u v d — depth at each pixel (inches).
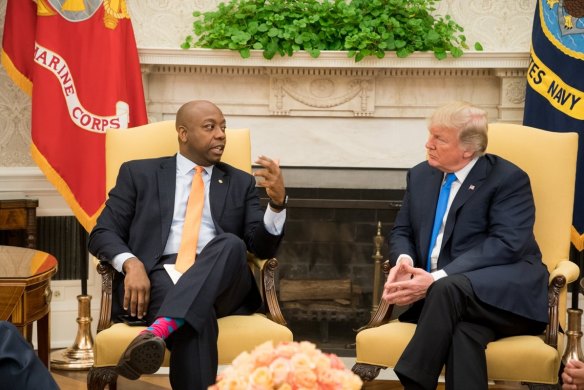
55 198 162.2
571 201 117.6
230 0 163.2
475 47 160.7
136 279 107.5
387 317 112.9
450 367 100.1
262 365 58.7
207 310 101.6
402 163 163.5
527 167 119.3
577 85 146.3
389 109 163.0
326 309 155.6
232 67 160.4
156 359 95.0
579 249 147.3
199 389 100.1
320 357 58.7
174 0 164.6
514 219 109.4
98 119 150.1
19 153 161.0
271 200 113.5
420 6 160.4
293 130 163.6
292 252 157.9
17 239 159.8
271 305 114.3
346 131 163.5
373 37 153.0
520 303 104.5
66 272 163.5
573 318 140.3
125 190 118.4
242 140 127.3
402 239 116.5
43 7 148.3
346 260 157.6
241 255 107.3
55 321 163.2
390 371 150.3
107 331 106.1
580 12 146.2
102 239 113.4
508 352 101.1
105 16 150.1
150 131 126.9
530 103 150.6
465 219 111.6
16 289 96.8
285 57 156.6
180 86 163.2
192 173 119.9
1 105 159.9
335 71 160.4
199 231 117.0
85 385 138.4
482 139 110.4
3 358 71.8
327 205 153.3
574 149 118.4
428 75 162.1
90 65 149.7
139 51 156.7
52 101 148.4
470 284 102.9
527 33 164.7
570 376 91.5
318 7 156.3
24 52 151.9
